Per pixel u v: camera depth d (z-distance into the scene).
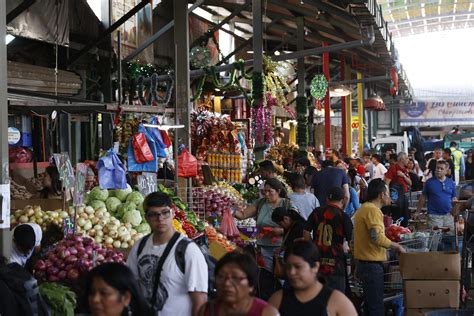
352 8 13.82
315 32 21.53
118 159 8.15
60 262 6.23
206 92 17.62
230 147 14.32
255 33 14.61
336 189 7.51
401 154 13.44
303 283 4.51
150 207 4.78
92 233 7.83
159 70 16.80
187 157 10.26
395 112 58.81
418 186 15.48
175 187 10.14
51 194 9.25
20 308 5.20
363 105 32.78
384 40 19.19
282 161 19.38
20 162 11.20
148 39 15.42
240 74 16.08
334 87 23.92
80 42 14.19
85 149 14.58
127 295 3.78
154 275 4.73
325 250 7.34
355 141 34.81
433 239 8.98
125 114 9.69
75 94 13.84
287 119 25.72
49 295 5.71
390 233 8.62
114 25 13.55
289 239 7.77
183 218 8.44
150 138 8.70
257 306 4.09
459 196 12.53
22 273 5.36
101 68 14.76
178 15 11.45
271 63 14.90
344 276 7.42
